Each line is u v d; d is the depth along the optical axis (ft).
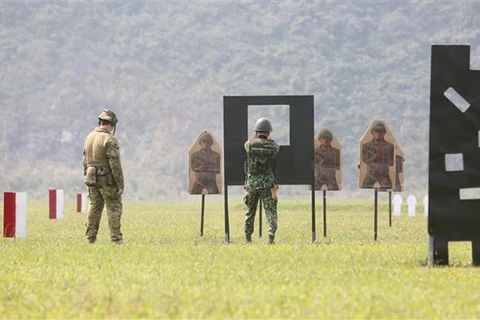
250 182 123.13
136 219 213.87
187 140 613.11
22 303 67.15
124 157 595.06
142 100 654.94
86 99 653.30
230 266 88.12
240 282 76.54
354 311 62.54
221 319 60.08
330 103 651.25
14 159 599.98
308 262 92.07
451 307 64.28
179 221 201.87
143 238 138.72
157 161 587.68
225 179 126.21
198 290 71.67
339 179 148.87
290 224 184.34
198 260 93.97
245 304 65.21
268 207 123.03
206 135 149.28
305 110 126.00
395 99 652.07
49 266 89.66
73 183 571.69
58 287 74.64
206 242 127.03
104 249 107.55
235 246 113.29
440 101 89.25
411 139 609.42
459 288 73.36
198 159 149.18
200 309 63.52
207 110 647.15
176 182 565.53
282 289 71.97
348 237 141.28
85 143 122.52
